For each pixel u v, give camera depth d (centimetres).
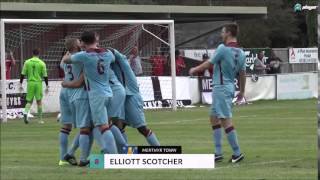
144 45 8031
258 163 3014
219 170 2778
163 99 7638
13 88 6675
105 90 2861
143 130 3102
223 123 3048
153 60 7831
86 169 2859
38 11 8581
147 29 8044
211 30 10844
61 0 10600
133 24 7688
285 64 9981
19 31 7644
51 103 7038
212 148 3697
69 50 3042
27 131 5056
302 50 10175
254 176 2592
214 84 3028
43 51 7762
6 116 6241
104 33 7931
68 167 2955
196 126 5234
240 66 3023
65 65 3011
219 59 2983
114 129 2972
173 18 9881
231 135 3033
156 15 9644
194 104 8106
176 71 8119
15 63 7538
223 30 3027
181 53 9106
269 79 8881
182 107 7750
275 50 9881
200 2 11619
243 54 3027
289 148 3644
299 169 2794
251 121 5644
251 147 3712
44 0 10256
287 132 4631
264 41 16962
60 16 8944
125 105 3066
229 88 3011
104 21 6988
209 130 4888
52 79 7238
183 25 11150
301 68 10175
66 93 3014
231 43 3002
